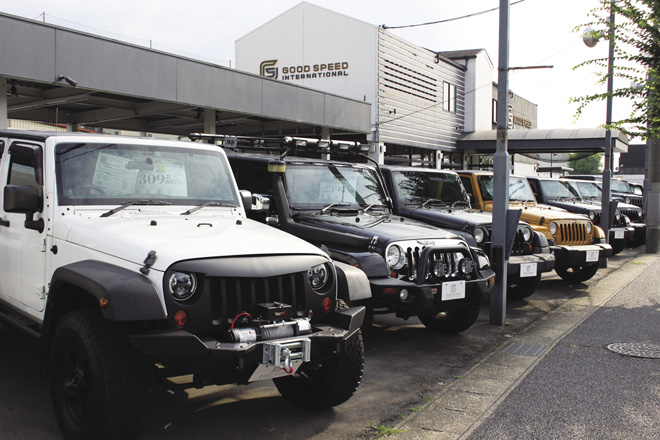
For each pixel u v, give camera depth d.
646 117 9.80
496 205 7.28
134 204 4.36
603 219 12.45
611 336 6.77
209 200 4.77
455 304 5.94
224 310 3.49
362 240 5.81
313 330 3.78
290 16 24.23
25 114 16.05
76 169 4.29
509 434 4.04
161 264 3.38
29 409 4.27
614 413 4.41
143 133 20.75
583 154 29.72
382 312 6.09
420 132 25.70
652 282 10.68
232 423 4.16
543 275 11.66
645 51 9.55
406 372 5.45
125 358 3.34
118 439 3.32
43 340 3.86
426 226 6.54
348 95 23.00
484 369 5.53
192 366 3.33
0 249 4.85
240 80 13.76
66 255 3.94
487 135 29.08
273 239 4.06
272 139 7.70
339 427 4.14
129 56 11.19
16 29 9.36
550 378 5.25
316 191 6.68
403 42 24.20
